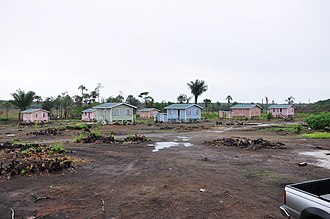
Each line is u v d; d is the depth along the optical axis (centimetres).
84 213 615
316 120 2742
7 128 3741
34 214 610
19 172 977
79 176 955
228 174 968
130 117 4669
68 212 621
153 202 683
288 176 931
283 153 1424
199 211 620
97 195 742
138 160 1251
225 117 6731
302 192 433
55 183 863
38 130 3053
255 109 6756
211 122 4756
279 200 688
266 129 3070
